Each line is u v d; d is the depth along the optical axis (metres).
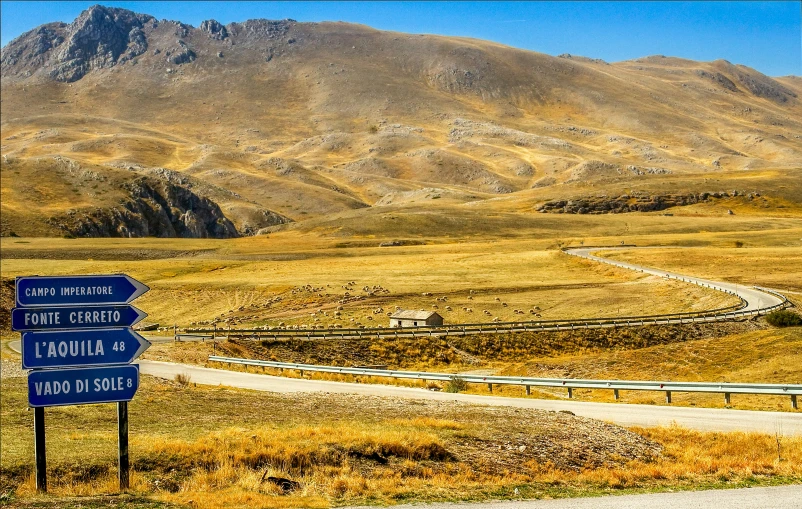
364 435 21.92
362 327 88.69
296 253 178.88
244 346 69.06
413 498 17.28
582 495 18.08
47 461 19.58
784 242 180.38
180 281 128.38
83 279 16.33
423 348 72.25
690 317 81.81
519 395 45.75
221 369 55.19
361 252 179.12
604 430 26.28
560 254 154.62
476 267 143.00
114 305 16.59
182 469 19.38
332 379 52.66
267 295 114.44
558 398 44.12
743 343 66.69
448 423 25.39
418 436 22.16
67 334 16.20
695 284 107.56
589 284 117.50
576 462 22.06
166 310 107.69
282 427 25.28
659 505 16.77
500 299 106.62
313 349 70.38
